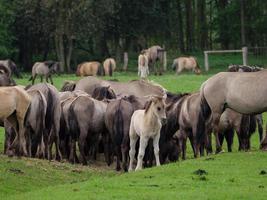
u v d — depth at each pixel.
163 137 43.94
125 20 132.25
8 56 129.62
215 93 41.38
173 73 105.69
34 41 130.62
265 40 143.88
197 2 149.75
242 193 29.72
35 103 42.97
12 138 44.66
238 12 142.88
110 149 45.75
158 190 30.78
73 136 45.19
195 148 43.44
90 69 99.62
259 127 51.38
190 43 146.12
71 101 46.56
